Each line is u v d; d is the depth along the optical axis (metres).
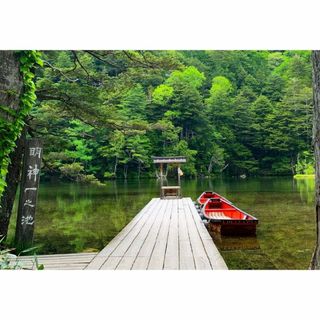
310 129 32.56
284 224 9.67
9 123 5.28
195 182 27.47
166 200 13.54
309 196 15.86
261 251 7.19
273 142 32.91
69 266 4.71
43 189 22.06
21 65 5.61
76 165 10.58
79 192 19.83
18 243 6.04
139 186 23.67
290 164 33.62
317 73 3.09
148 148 31.09
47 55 10.78
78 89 8.94
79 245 7.95
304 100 32.97
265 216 10.91
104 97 10.79
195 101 33.16
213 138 33.88
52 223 10.53
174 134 30.86
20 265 4.31
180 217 9.20
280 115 33.38
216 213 9.90
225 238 8.17
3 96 5.45
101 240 8.42
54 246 7.86
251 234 8.23
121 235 6.80
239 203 13.88
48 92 8.75
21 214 6.09
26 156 6.16
